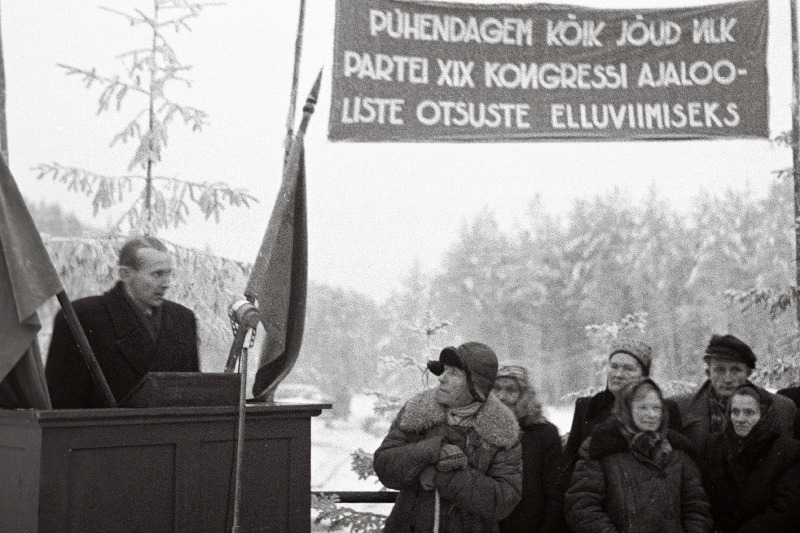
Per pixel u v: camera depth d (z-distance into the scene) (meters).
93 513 3.09
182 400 3.48
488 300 49.69
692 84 5.84
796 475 4.00
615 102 5.81
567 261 49.06
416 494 3.93
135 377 3.82
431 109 5.70
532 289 48.41
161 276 3.88
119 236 5.11
